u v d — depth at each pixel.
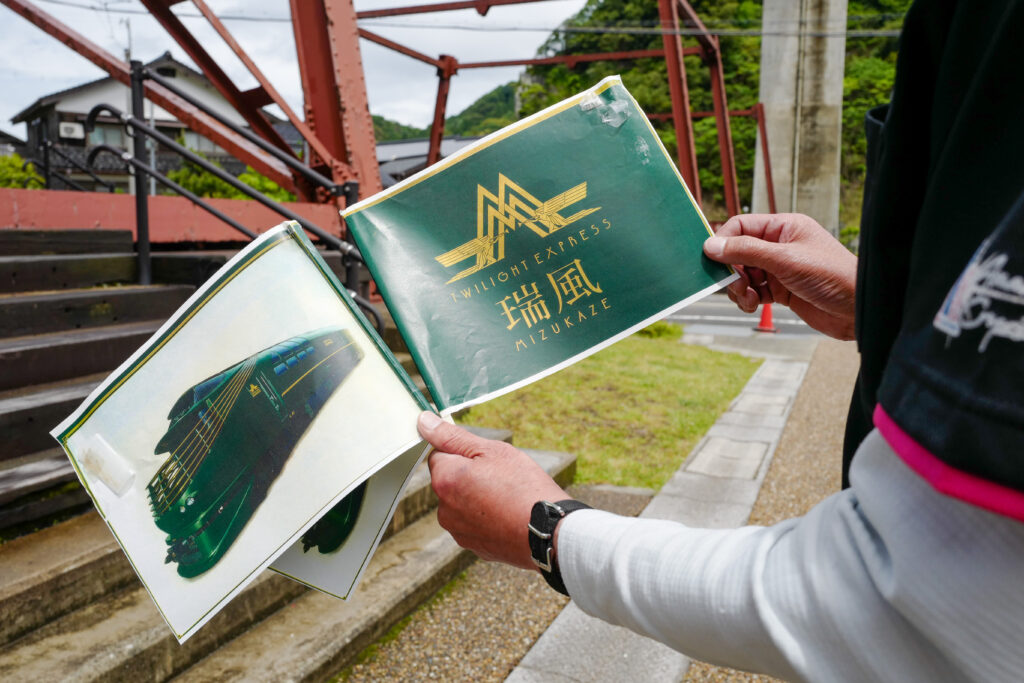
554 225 0.92
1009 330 0.38
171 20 5.59
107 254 3.88
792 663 0.49
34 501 2.05
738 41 47.22
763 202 37.19
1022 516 0.36
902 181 0.55
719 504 3.62
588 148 0.93
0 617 1.70
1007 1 0.44
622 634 2.34
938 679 0.44
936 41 0.52
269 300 0.85
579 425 4.93
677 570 0.58
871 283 0.57
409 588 2.40
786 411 5.86
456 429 0.83
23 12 4.91
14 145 45.50
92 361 2.85
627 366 7.23
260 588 2.13
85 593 1.90
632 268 0.93
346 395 0.82
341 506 0.91
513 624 2.39
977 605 0.40
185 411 0.85
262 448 0.82
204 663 1.91
